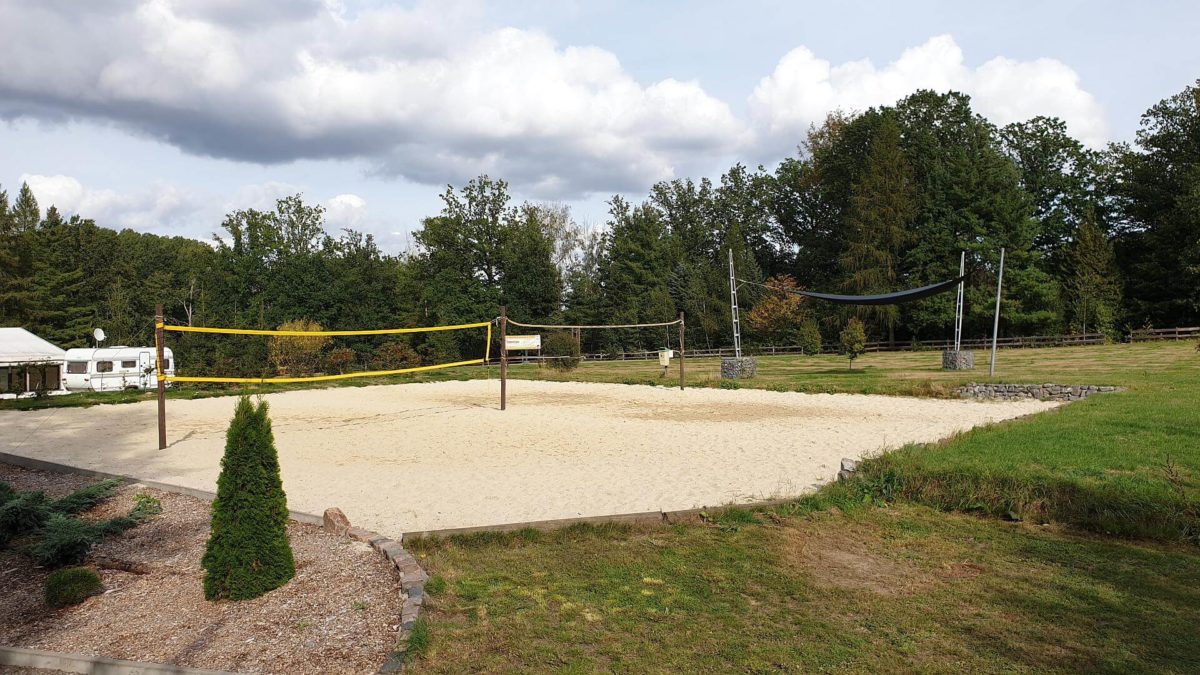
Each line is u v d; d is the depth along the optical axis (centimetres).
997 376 2116
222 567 471
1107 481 701
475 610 449
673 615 444
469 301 4781
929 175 4731
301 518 654
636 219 5434
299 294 4294
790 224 6259
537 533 599
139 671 381
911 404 1609
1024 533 612
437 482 843
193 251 6606
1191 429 973
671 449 1059
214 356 3297
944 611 450
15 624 451
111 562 550
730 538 599
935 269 4341
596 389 2138
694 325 5109
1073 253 4300
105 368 2398
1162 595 474
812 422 1334
